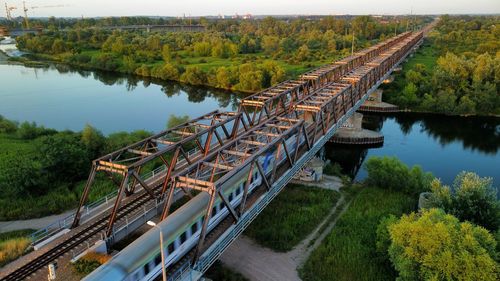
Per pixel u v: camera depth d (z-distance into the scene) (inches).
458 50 6801.2
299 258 1569.9
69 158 2281.0
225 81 5669.3
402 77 5187.0
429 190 2128.4
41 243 1344.7
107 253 1337.4
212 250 1222.9
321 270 1491.1
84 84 6087.6
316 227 1800.0
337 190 2203.5
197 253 1167.6
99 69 7327.8
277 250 1617.9
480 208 1684.3
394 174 2212.1
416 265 1344.7
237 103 4894.2
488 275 1226.0
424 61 6343.5
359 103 2935.5
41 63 7869.1
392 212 1920.5
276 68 5551.2
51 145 2340.1
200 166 1417.3
